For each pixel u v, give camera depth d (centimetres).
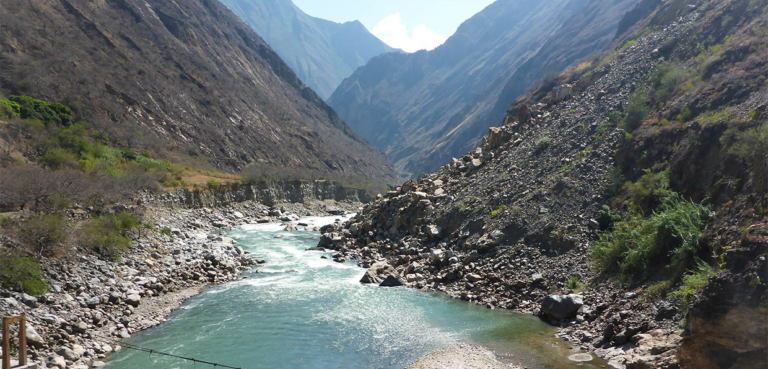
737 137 2056
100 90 9775
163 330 2189
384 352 1923
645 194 2469
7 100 6594
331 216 8788
